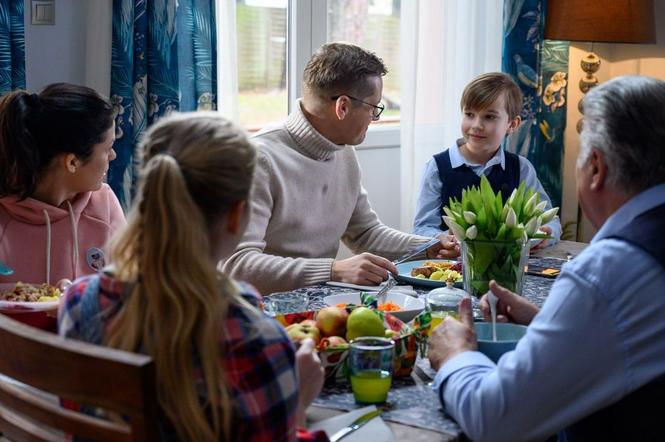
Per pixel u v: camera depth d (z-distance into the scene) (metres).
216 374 1.06
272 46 3.66
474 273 2.01
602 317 1.28
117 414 1.18
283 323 1.62
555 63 4.29
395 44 4.12
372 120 2.57
